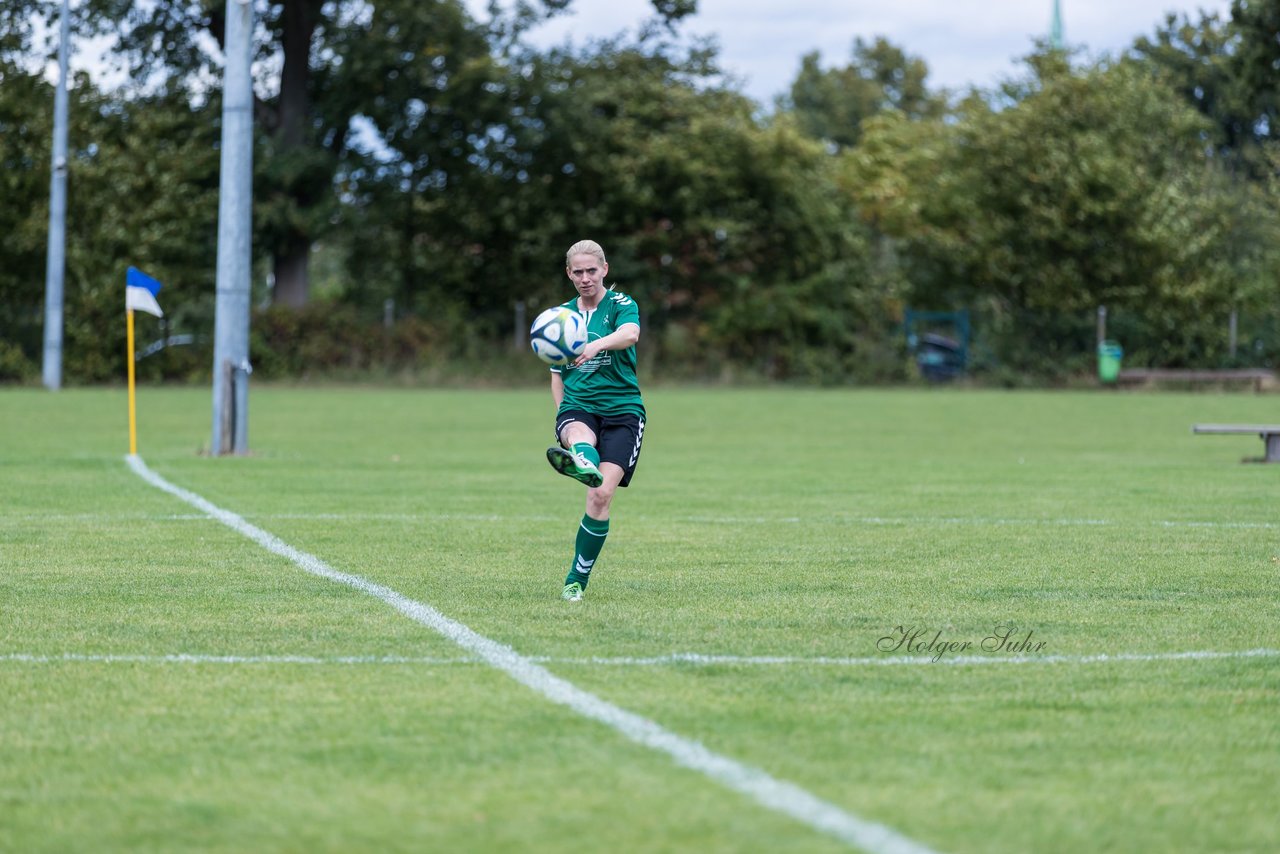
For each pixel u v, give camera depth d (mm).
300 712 16453
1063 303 129125
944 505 39469
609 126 127000
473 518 35906
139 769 14336
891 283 137000
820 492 42938
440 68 123375
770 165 131750
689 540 32000
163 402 91812
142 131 118375
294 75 124250
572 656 19516
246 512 36812
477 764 14422
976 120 132000
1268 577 26766
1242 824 12883
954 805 13273
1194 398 110688
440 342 127375
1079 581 26234
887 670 18750
